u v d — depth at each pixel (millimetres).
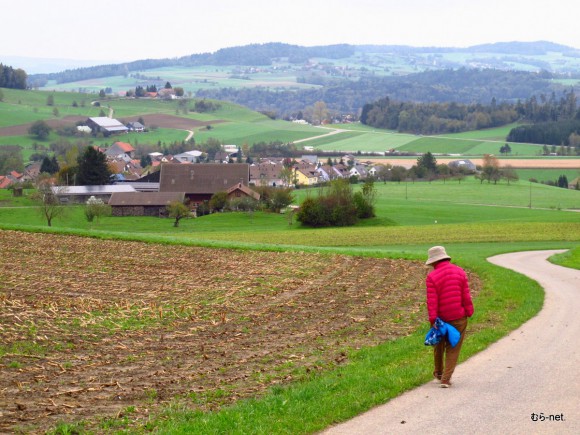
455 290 21078
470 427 17000
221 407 20094
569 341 26609
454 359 20734
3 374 24641
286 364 25484
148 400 21375
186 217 161875
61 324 33812
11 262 57719
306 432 17000
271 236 106562
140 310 37812
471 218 160750
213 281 49156
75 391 22281
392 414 18203
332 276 51281
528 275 50594
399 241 98438
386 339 29984
